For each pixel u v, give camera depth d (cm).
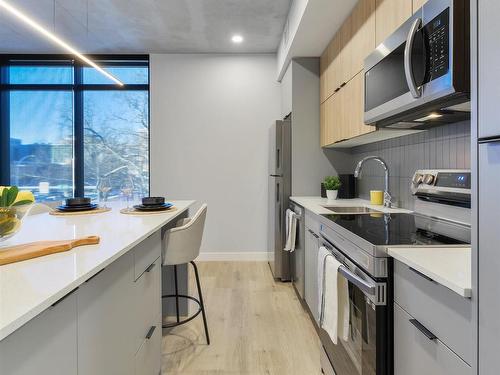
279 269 360
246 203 448
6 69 449
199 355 214
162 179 443
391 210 227
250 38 395
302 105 354
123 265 125
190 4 318
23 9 323
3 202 104
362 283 122
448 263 96
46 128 454
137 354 141
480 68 73
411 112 151
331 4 239
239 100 443
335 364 170
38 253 99
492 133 69
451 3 112
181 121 442
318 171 354
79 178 456
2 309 62
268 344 228
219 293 323
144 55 446
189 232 205
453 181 162
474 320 74
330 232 178
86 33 381
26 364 68
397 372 112
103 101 457
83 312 93
